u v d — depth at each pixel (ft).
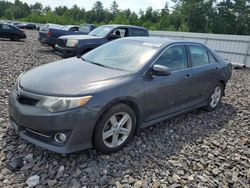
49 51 47.09
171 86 14.29
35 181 9.73
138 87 12.35
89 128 10.67
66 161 11.00
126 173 10.68
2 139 12.27
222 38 63.10
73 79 11.50
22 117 10.63
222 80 19.67
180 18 226.79
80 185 9.73
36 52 44.47
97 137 11.09
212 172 11.55
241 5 220.43
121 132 12.11
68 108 10.24
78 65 13.50
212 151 13.42
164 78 13.82
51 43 47.37
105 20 331.98
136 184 10.11
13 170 10.25
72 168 10.61
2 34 65.87
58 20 251.39
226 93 25.91
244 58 58.85
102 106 10.80
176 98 15.02
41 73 12.35
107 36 34.01
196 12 224.33
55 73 12.17
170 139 14.16
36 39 79.41
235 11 223.51
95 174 10.38
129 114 12.14
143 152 12.41
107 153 11.78
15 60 33.81
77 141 10.54
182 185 10.42
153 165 11.45
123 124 12.09
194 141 14.32
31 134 11.03
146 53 14.12
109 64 13.83
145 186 10.05
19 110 10.77
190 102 16.62
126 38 16.63
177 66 15.12
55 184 9.69
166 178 10.70
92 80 11.52
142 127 13.42
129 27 36.63
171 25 213.46
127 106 11.97
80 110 10.32
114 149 11.89
